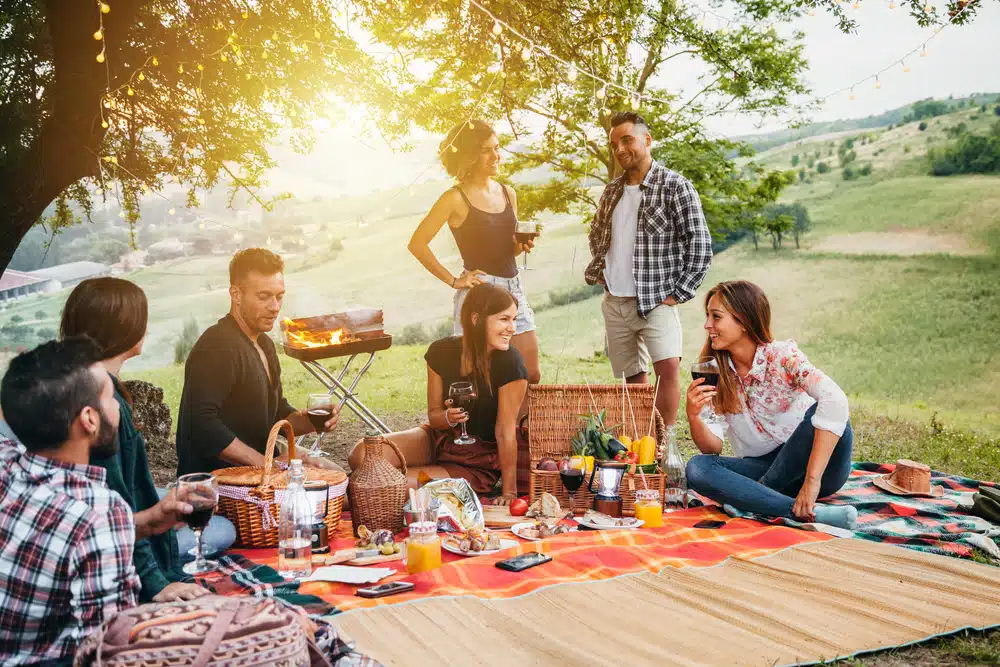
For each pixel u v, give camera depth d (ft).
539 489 13.65
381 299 67.46
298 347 16.28
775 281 84.33
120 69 18.62
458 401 13.16
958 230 81.41
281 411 13.89
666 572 10.42
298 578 9.95
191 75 18.89
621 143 16.83
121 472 8.05
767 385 13.21
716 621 8.89
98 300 8.66
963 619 8.95
